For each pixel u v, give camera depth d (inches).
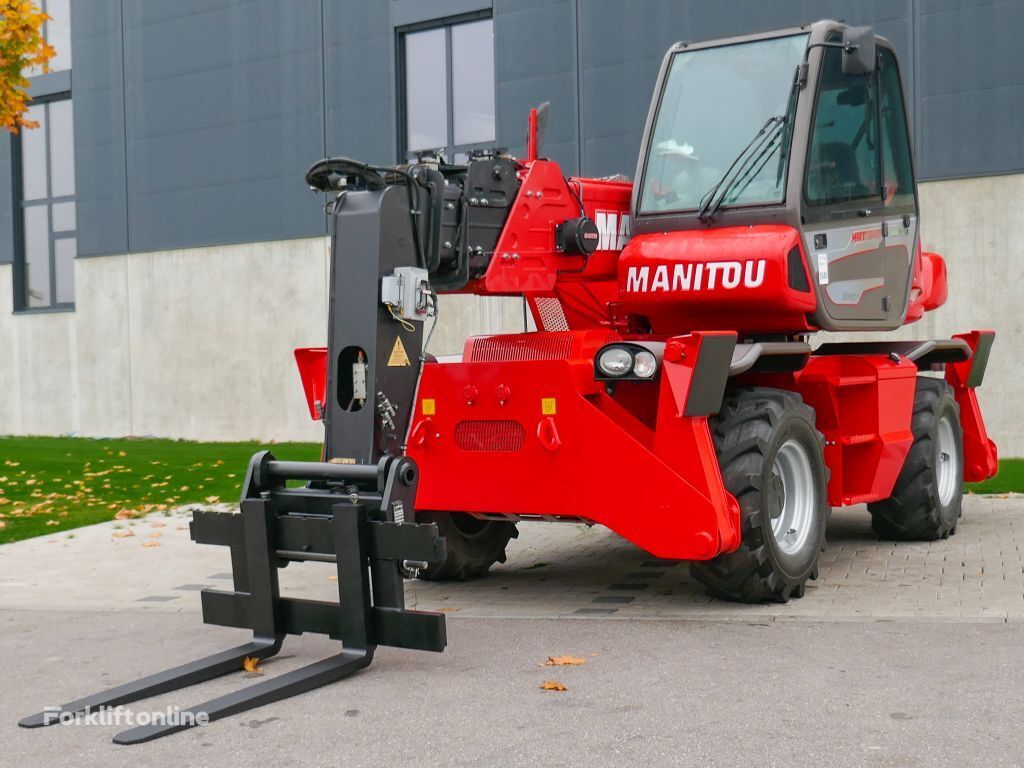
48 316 783.7
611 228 270.7
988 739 158.9
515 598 266.5
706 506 227.6
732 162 258.8
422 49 645.9
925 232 503.5
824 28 260.2
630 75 565.9
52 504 426.9
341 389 212.2
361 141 656.4
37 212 811.4
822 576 277.9
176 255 726.5
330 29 663.1
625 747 160.4
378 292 209.2
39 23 470.6
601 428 236.1
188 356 725.3
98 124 753.0
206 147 710.5
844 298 271.0
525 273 248.7
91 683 203.9
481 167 238.4
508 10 598.2
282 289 687.7
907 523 319.0
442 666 206.2
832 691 182.9
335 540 201.3
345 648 203.2
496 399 246.1
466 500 250.7
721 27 542.6
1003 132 485.7
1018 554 301.0
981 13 486.9
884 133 295.3
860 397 292.4
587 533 362.6
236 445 665.6
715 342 229.5
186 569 311.1
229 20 697.0
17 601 276.2
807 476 258.8
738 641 217.0
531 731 168.6
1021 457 491.5
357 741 167.0
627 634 225.9
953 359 352.5
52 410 786.2
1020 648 204.7
